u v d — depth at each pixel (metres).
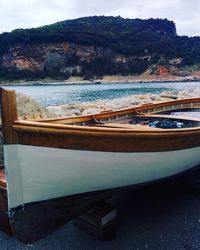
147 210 4.83
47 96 37.44
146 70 136.25
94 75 132.38
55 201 3.62
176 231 4.16
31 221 3.53
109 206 4.16
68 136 3.24
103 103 18.77
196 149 4.80
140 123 6.72
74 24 168.75
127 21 177.75
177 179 5.53
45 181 3.38
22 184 3.29
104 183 3.82
